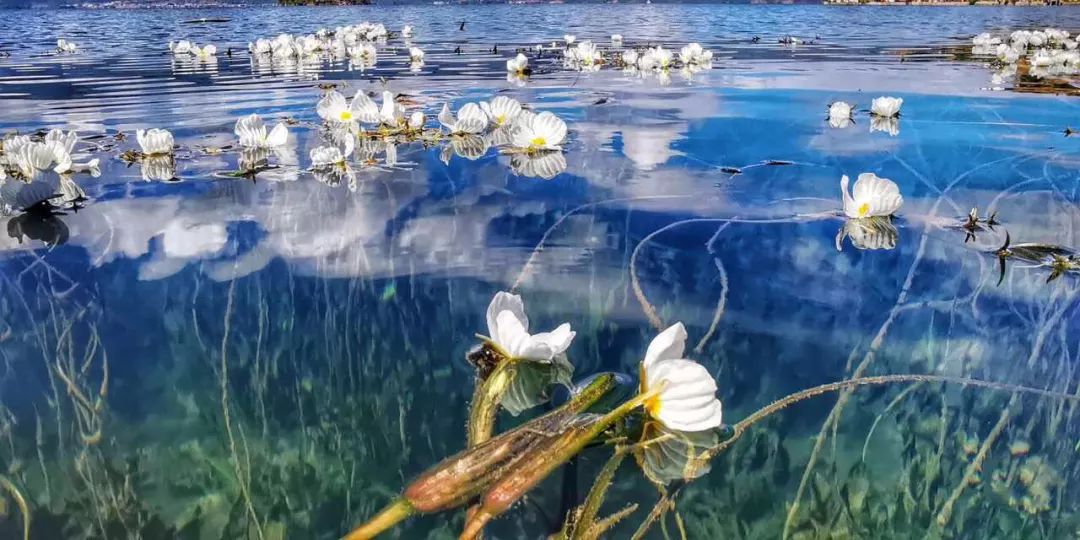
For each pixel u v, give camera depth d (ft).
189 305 1.48
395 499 0.95
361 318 1.42
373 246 1.75
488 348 1.31
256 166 2.48
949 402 1.17
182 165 2.49
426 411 1.14
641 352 1.28
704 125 3.06
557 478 0.97
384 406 1.15
